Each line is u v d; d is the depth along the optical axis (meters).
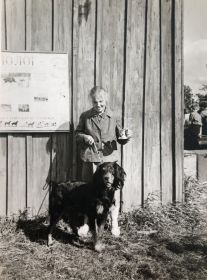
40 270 4.15
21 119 5.33
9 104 5.30
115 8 5.52
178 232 5.14
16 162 5.41
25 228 5.15
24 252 4.55
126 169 5.69
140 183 5.76
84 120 5.10
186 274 4.06
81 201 4.74
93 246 4.62
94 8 5.46
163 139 5.81
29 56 5.30
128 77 5.62
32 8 5.30
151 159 5.78
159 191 5.82
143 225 5.28
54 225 4.74
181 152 5.86
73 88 5.46
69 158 5.50
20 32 5.29
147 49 5.66
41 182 5.47
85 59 5.48
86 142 4.92
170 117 5.82
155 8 5.64
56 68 5.37
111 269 4.17
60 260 4.36
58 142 5.47
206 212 5.66
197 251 4.60
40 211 5.50
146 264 4.23
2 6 5.21
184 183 6.49
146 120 5.73
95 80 5.52
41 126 5.37
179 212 5.61
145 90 5.69
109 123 5.02
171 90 5.79
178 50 5.75
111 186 4.59
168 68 5.75
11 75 5.29
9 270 4.12
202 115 7.21
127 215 5.56
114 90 5.59
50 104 5.38
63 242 4.82
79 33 5.44
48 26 5.36
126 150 5.68
